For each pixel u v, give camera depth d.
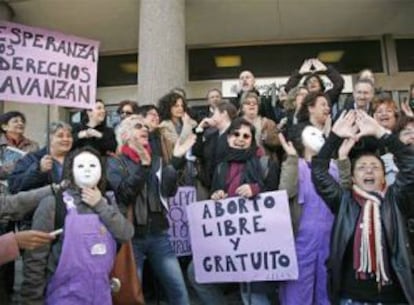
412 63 9.89
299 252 3.48
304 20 9.12
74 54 3.77
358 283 2.72
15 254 2.32
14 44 3.61
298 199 3.52
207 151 4.17
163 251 3.71
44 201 2.90
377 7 8.70
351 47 10.00
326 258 3.39
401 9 8.77
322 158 3.00
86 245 2.77
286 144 3.70
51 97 3.65
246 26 9.30
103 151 4.45
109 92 10.23
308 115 4.15
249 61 10.08
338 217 2.85
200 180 4.21
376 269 2.68
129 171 3.55
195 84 10.00
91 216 2.83
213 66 10.09
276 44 10.07
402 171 2.78
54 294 2.75
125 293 3.19
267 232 3.52
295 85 5.80
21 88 3.59
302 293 3.44
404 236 2.71
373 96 4.50
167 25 6.86
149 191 3.69
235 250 3.58
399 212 2.76
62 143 3.86
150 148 4.07
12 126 5.14
